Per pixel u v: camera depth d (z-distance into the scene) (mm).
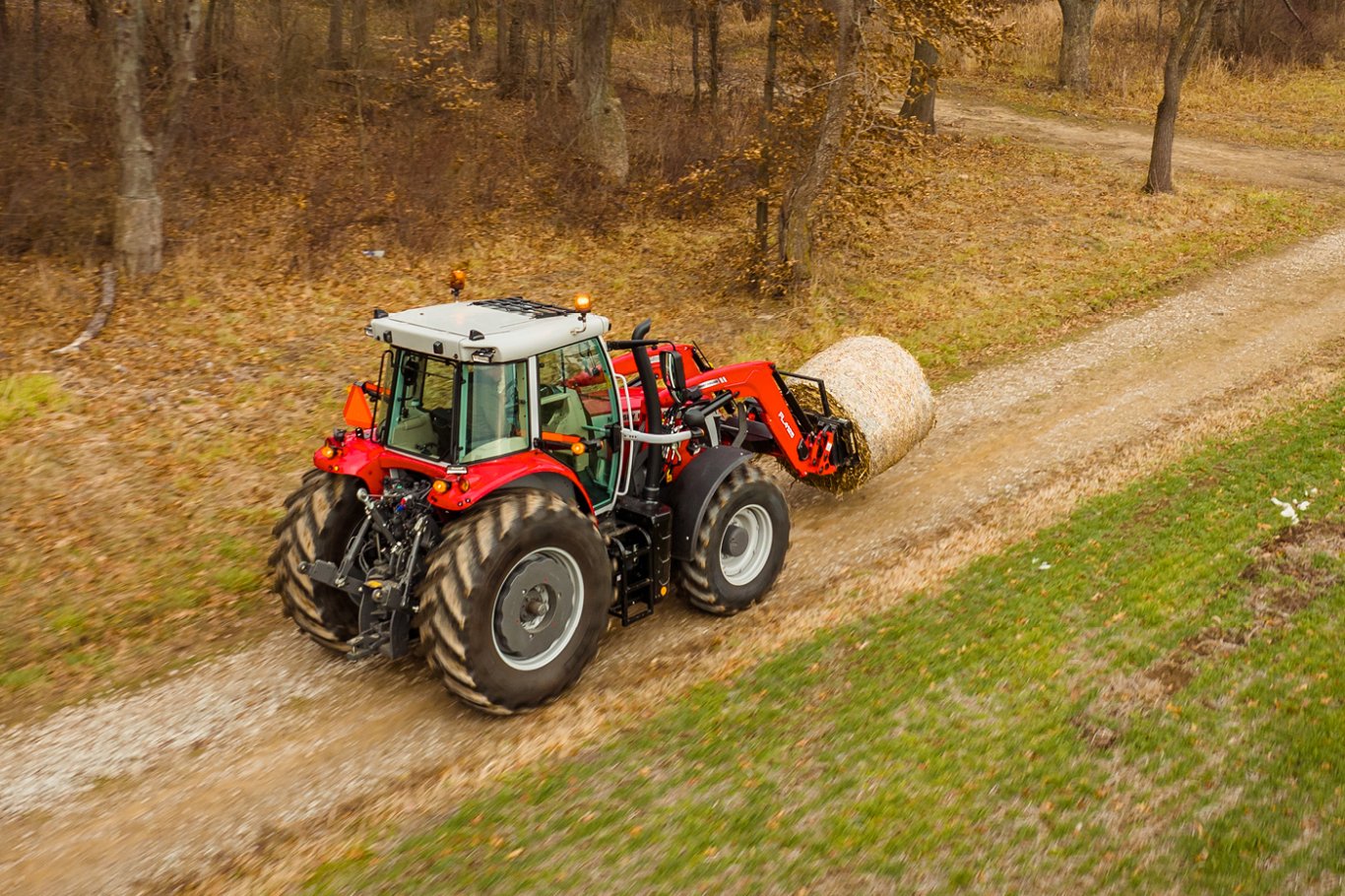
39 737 6164
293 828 5355
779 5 15594
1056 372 13227
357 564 6504
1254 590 7320
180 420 10766
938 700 6203
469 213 18656
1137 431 11133
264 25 25016
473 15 28484
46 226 14789
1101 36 38406
